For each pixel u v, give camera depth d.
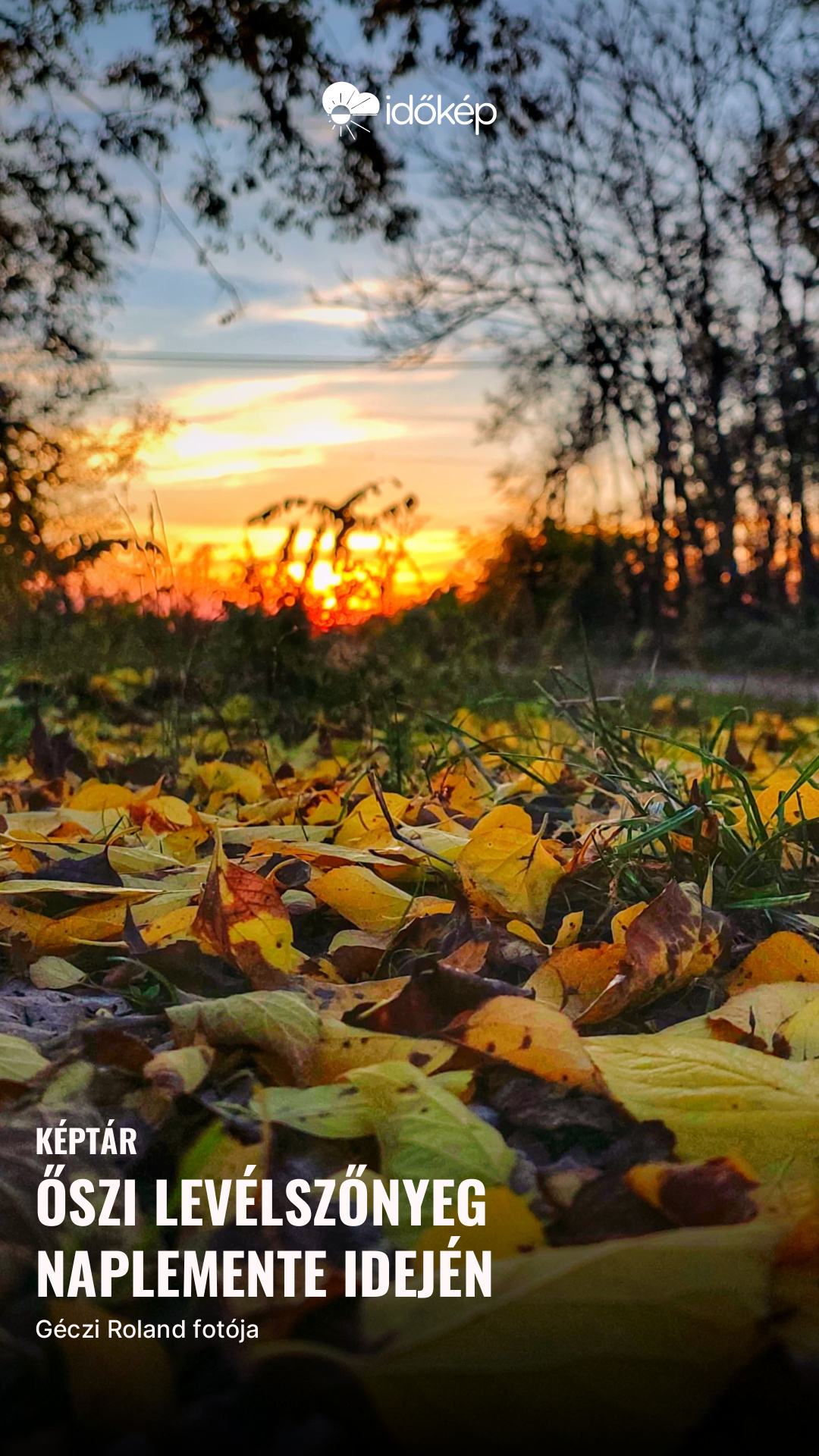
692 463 9.23
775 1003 0.43
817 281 8.22
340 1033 0.39
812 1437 0.22
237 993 0.51
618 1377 0.22
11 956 0.58
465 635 1.61
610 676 1.99
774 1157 0.33
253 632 1.42
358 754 1.28
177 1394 0.25
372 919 0.59
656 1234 0.26
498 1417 0.22
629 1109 0.34
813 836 0.74
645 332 8.86
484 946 0.52
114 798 0.94
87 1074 0.36
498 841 0.59
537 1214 0.30
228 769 1.15
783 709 2.29
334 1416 0.23
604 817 0.85
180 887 0.67
